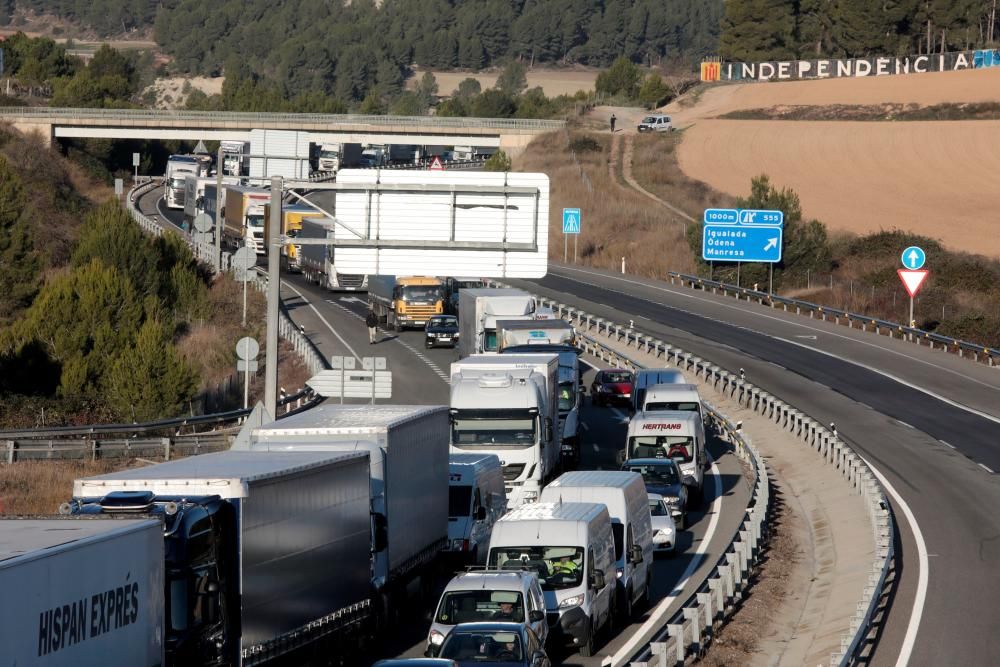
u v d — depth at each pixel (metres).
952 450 148.12
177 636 53.53
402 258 103.19
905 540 108.00
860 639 69.38
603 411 185.25
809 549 112.75
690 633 80.81
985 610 86.31
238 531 58.12
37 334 171.62
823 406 175.50
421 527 85.75
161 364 155.38
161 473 60.41
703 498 134.38
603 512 84.06
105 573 45.44
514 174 103.31
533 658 64.50
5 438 130.62
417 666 57.16
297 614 64.44
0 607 39.06
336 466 69.12
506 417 119.56
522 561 78.06
